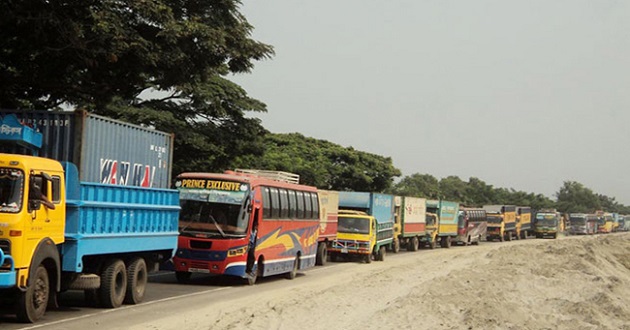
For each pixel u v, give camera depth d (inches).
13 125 580.4
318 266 1360.7
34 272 514.9
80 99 1015.0
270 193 981.8
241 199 902.4
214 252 885.8
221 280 992.9
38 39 813.9
